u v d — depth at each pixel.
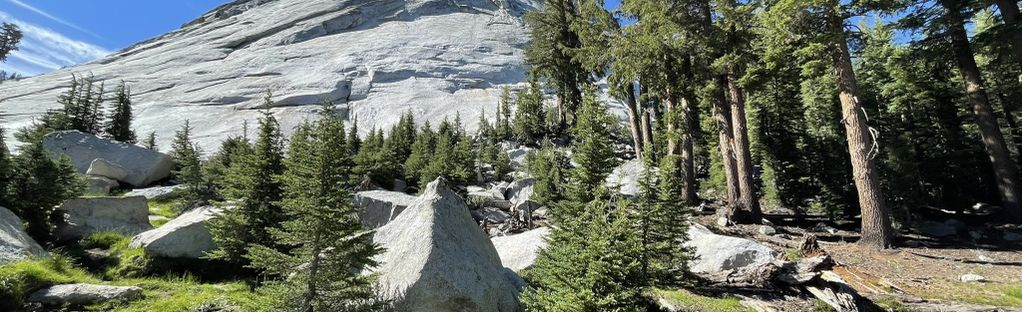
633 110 27.55
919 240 15.89
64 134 23.28
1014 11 17.77
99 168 21.44
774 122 27.44
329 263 6.28
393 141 36.69
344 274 6.26
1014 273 11.66
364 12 110.38
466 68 82.25
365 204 13.85
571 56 30.44
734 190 19.05
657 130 31.64
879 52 30.27
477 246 8.52
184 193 17.97
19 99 60.56
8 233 9.23
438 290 6.95
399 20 110.25
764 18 15.83
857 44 16.59
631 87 24.19
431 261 7.21
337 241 6.27
